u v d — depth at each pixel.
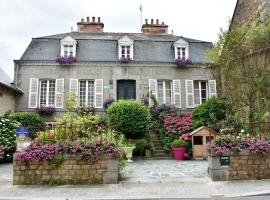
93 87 16.62
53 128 7.88
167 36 19.36
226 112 13.06
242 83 12.02
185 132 13.23
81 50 16.91
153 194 5.89
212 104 13.30
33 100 15.91
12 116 12.80
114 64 16.58
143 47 17.52
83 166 6.83
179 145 11.95
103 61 16.44
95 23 19.41
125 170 8.35
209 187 6.35
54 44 17.16
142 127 12.50
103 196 5.77
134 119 12.41
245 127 9.91
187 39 18.94
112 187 6.48
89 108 15.73
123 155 7.87
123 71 16.64
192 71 17.09
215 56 13.15
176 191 6.10
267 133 8.52
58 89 16.11
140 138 12.93
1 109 13.94
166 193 5.96
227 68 12.73
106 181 6.80
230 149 6.99
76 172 6.81
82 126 8.01
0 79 14.34
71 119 8.95
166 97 17.08
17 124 11.93
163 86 17.09
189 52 17.58
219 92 16.28
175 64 16.91
